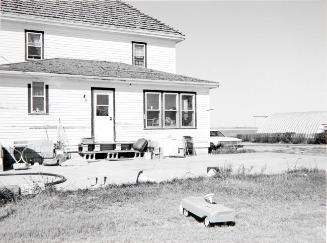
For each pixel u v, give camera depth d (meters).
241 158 19.62
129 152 20.14
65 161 17.83
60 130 18.83
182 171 14.09
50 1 23.44
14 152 17.59
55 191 10.88
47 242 6.70
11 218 8.25
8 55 20.70
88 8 24.53
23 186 10.82
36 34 21.62
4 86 17.61
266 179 13.10
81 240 6.84
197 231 7.51
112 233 7.32
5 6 21.06
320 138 38.72
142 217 8.51
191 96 22.62
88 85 19.59
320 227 7.76
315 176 13.76
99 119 19.91
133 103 20.78
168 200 10.15
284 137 41.91
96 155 19.59
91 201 9.98
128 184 12.27
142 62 24.89
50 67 19.22
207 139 22.92
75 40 22.72
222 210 7.85
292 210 9.16
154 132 21.34
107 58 23.64
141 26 24.77
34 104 18.45
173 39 25.80
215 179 13.10
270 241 6.88
